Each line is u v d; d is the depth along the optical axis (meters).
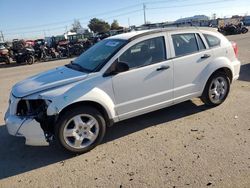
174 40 5.48
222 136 4.86
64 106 4.38
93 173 4.08
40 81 4.84
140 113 5.23
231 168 3.88
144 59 5.14
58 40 34.44
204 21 45.38
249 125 5.22
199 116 5.82
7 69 19.56
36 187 3.88
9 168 4.45
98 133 4.75
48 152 4.84
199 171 3.86
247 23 69.25
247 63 11.68
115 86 4.83
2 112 7.31
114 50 4.97
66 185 3.85
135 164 4.20
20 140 5.41
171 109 6.31
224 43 6.15
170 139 4.91
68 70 5.21
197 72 5.71
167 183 3.66
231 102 6.49
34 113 4.50
